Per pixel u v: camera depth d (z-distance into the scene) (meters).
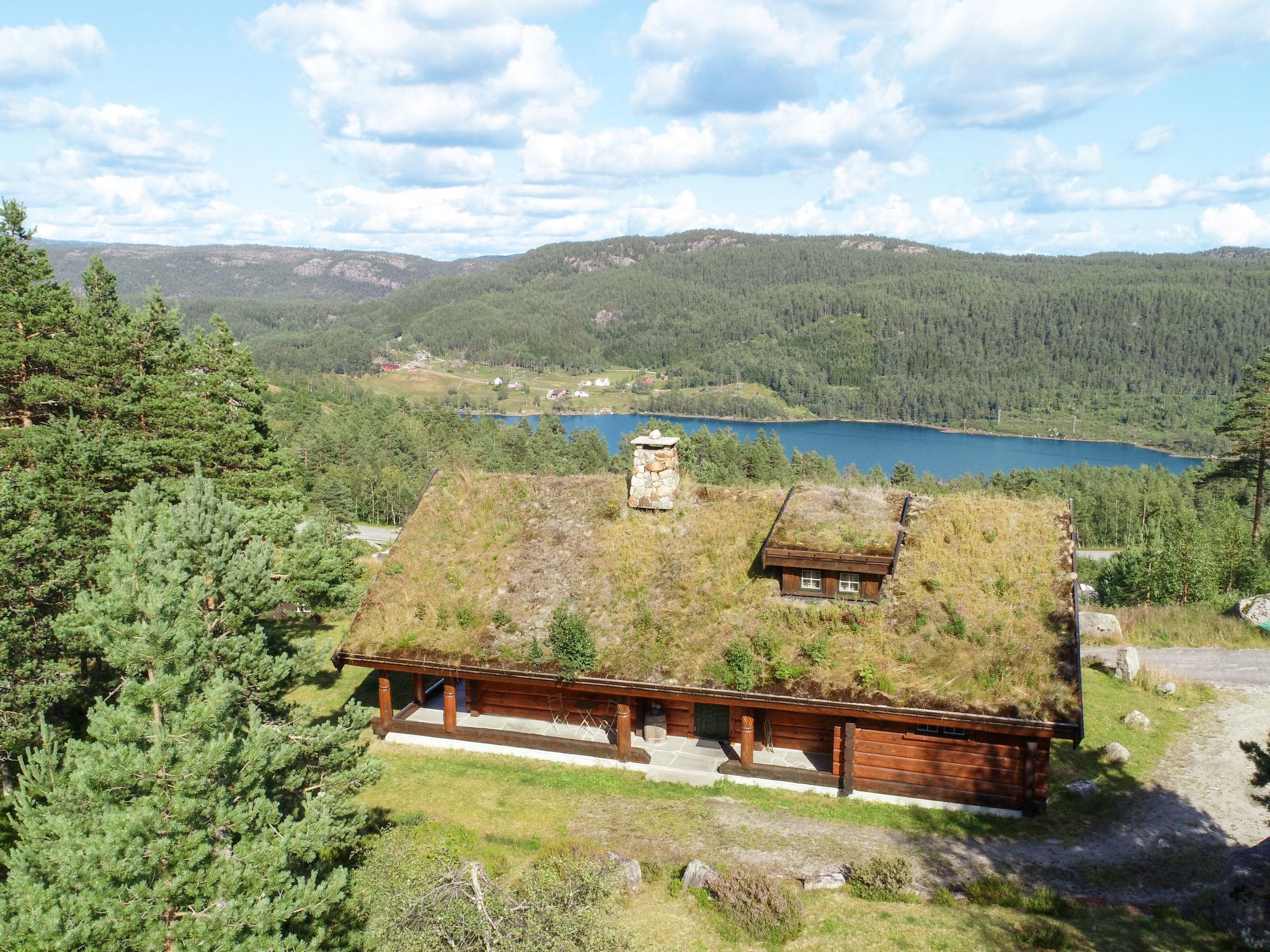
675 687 20.52
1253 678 28.59
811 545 21.23
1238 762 22.12
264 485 39.25
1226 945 13.94
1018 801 19.39
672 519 24.56
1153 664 29.97
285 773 14.46
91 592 15.02
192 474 36.19
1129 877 16.81
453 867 13.64
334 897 11.51
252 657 15.76
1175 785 20.84
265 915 10.45
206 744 11.02
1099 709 25.58
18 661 18.64
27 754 18.02
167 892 10.22
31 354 35.75
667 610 22.02
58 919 9.34
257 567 16.62
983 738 19.59
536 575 23.83
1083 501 110.19
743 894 15.54
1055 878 16.81
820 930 14.84
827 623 20.84
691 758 22.27
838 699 19.42
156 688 11.29
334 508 95.06
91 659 21.62
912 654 19.80
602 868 14.84
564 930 12.33
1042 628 19.61
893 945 14.27
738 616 21.53
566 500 25.92
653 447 24.64
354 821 14.31
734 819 19.36
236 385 40.19
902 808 19.86
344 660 23.25
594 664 21.31
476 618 23.03
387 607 23.86
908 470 143.25
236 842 11.95
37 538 19.30
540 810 19.81
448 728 23.56
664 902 16.03
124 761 10.57
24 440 31.23
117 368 37.50
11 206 37.16
